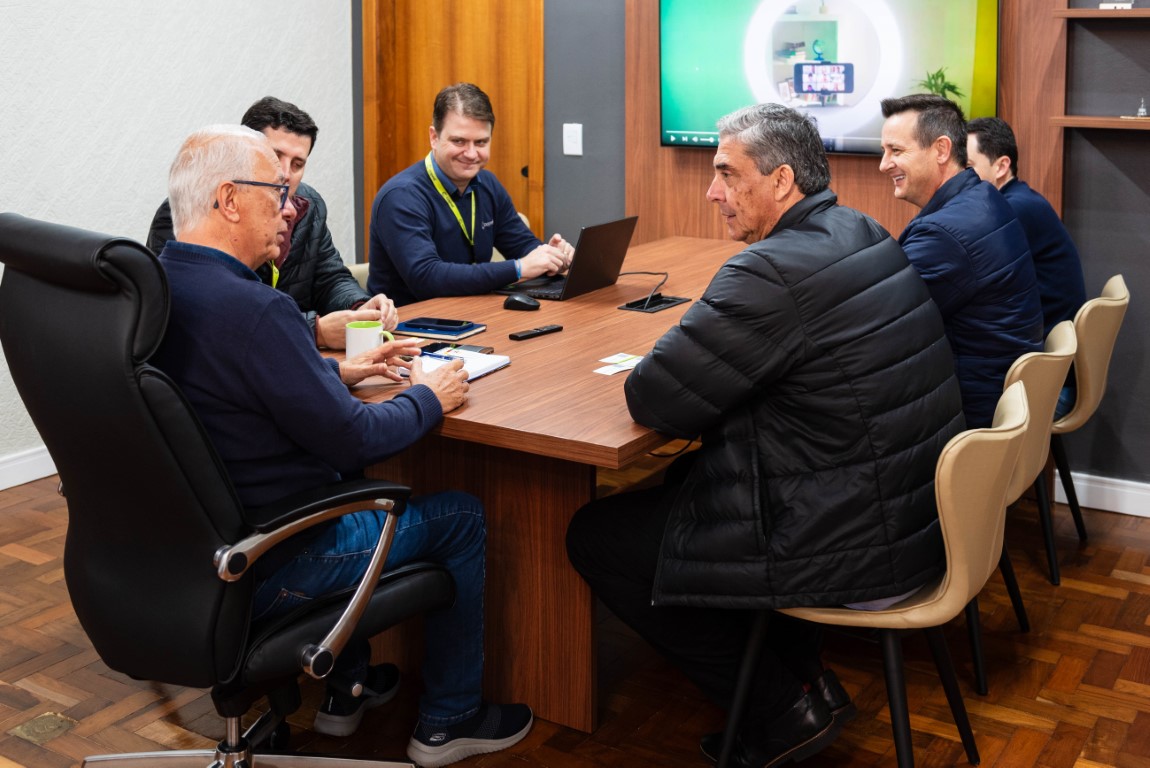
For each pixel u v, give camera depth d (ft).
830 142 13.34
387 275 11.53
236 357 5.95
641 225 14.89
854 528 6.49
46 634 9.45
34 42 12.67
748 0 13.41
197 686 6.01
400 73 16.66
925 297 7.00
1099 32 11.46
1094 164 11.76
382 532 6.39
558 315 9.93
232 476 6.11
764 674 7.30
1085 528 11.86
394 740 8.02
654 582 6.96
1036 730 8.03
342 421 6.25
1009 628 9.61
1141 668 8.91
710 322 6.44
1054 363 7.92
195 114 14.62
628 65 14.48
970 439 6.07
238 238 6.21
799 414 6.55
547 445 6.71
